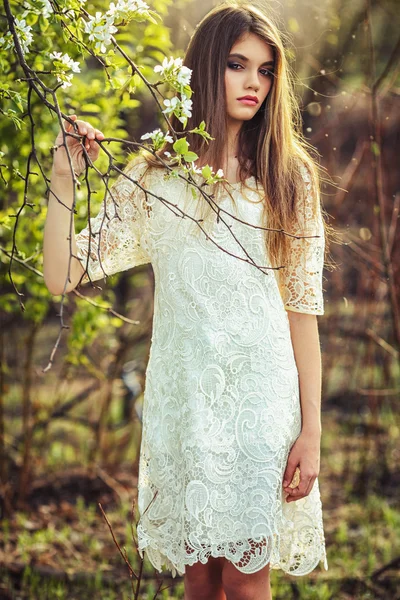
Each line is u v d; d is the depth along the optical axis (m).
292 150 2.36
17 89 3.10
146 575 3.56
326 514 4.47
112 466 5.06
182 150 1.88
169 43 3.45
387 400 5.46
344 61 4.12
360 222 5.29
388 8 5.21
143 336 4.69
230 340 2.20
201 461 2.16
